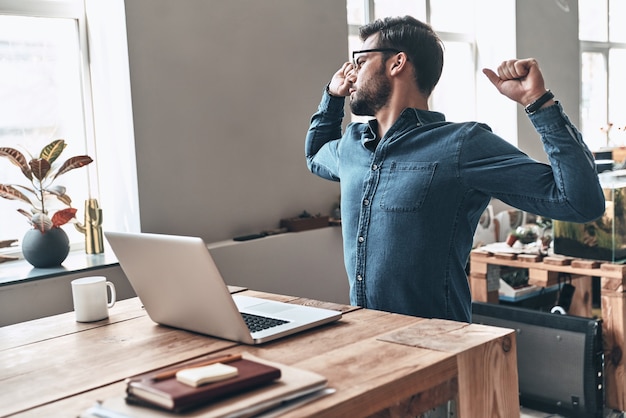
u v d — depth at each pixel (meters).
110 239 1.81
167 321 1.85
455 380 1.48
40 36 3.37
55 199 3.42
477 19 5.54
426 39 1.99
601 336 3.15
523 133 5.44
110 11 3.29
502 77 1.75
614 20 6.55
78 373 1.52
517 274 4.10
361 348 1.55
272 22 3.79
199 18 3.47
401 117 1.96
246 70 3.68
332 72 4.10
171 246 1.63
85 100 3.50
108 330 1.87
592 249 3.34
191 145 3.47
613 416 3.27
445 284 1.87
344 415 1.24
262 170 3.79
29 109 3.36
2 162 3.30
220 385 1.18
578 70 6.02
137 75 3.25
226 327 1.66
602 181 3.26
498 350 1.59
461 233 1.87
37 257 3.03
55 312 2.97
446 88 5.39
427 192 1.85
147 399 1.17
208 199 3.55
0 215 3.31
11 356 1.68
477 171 1.80
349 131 2.14
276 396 1.20
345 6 4.16
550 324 3.26
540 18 5.59
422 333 1.64
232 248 3.49
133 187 3.31
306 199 4.01
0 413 1.30
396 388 1.34
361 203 1.97
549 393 3.28
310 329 1.73
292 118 3.91
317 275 3.89
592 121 6.38
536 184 1.72
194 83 3.46
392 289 1.90
